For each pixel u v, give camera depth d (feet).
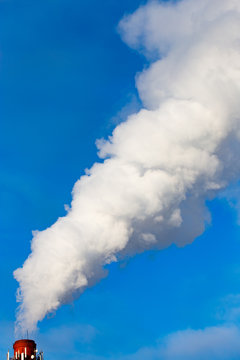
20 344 214.90
